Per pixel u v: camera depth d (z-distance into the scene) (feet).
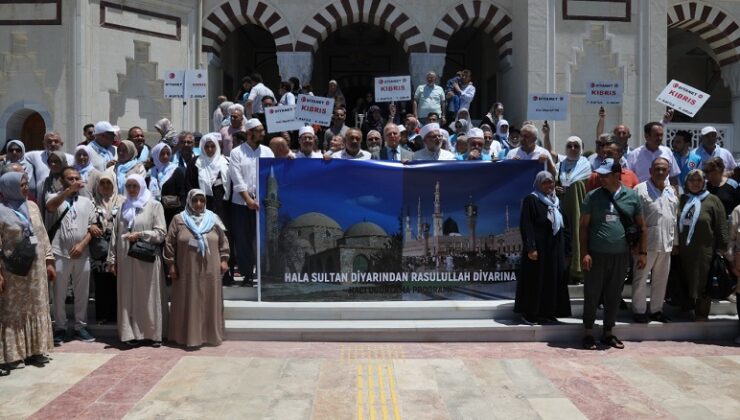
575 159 30.73
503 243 28.58
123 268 24.79
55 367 22.38
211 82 55.36
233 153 28.63
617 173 25.02
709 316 28.30
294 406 18.99
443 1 54.80
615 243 24.76
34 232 22.48
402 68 75.15
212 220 25.52
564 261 26.73
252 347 24.89
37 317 22.33
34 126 50.24
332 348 24.84
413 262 28.35
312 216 28.09
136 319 24.85
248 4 53.93
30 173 28.53
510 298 28.63
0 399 19.52
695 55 72.95
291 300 28.04
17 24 47.78
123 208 25.14
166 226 28.22
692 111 33.91
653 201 26.66
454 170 28.50
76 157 27.61
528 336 26.04
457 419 18.17
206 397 19.67
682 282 27.63
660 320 27.17
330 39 73.92
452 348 24.95
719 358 23.88
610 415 18.45
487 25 56.13
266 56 74.64
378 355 23.91
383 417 18.26
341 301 28.14
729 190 29.01
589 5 52.37
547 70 51.75
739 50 57.31
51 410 18.71
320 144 46.55
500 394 20.03
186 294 24.85
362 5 54.19
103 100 48.49
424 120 47.73
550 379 21.35
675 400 19.62
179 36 52.16
